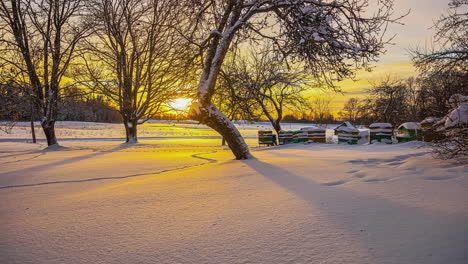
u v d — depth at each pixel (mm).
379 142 14438
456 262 1903
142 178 7348
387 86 33438
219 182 5516
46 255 2562
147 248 2594
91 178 7828
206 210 3664
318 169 6129
